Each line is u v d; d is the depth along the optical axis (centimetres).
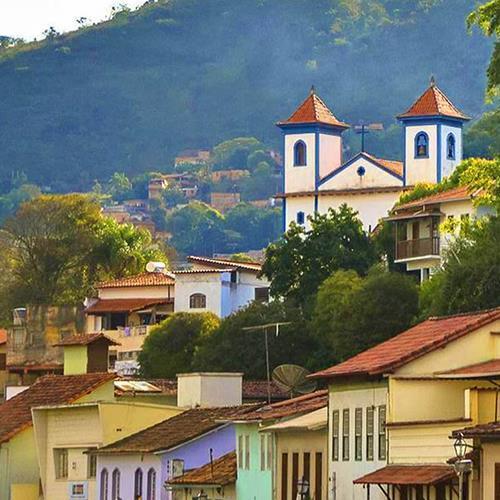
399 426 12294
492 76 16775
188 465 16538
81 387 19288
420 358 12669
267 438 14875
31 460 19438
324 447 13950
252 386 19238
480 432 10556
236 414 16725
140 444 17162
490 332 12762
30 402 19612
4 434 19362
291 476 14438
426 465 11950
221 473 15725
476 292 18275
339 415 13588
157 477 16750
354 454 13300
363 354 13550
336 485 13562
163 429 17375
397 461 12319
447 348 12688
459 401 12550
